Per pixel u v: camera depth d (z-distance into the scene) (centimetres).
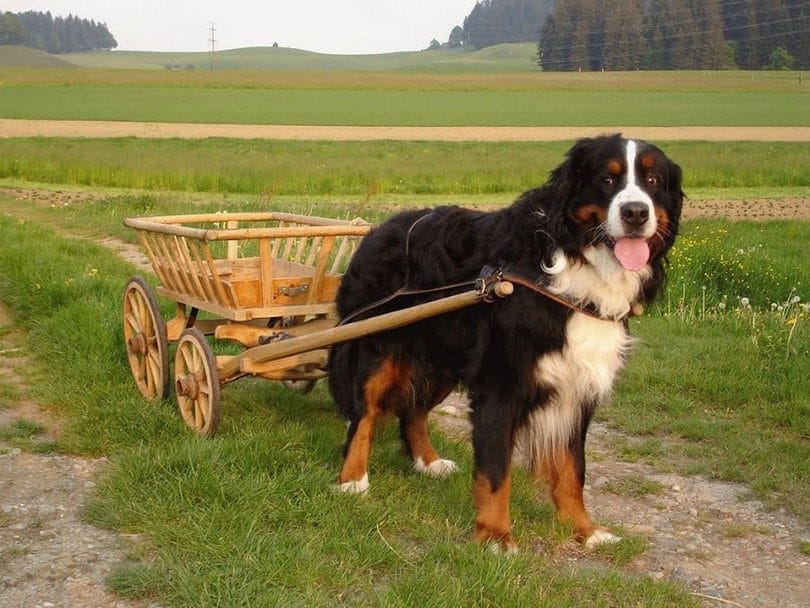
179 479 498
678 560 473
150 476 512
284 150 3456
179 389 601
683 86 9544
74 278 950
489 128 5244
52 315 866
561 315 443
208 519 468
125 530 470
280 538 448
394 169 2630
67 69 10044
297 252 715
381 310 525
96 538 462
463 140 4391
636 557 475
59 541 458
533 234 445
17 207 1788
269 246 570
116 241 1423
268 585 412
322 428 612
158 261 664
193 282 615
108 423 603
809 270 1232
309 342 518
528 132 4991
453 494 527
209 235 541
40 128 4425
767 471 589
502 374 455
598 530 486
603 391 461
